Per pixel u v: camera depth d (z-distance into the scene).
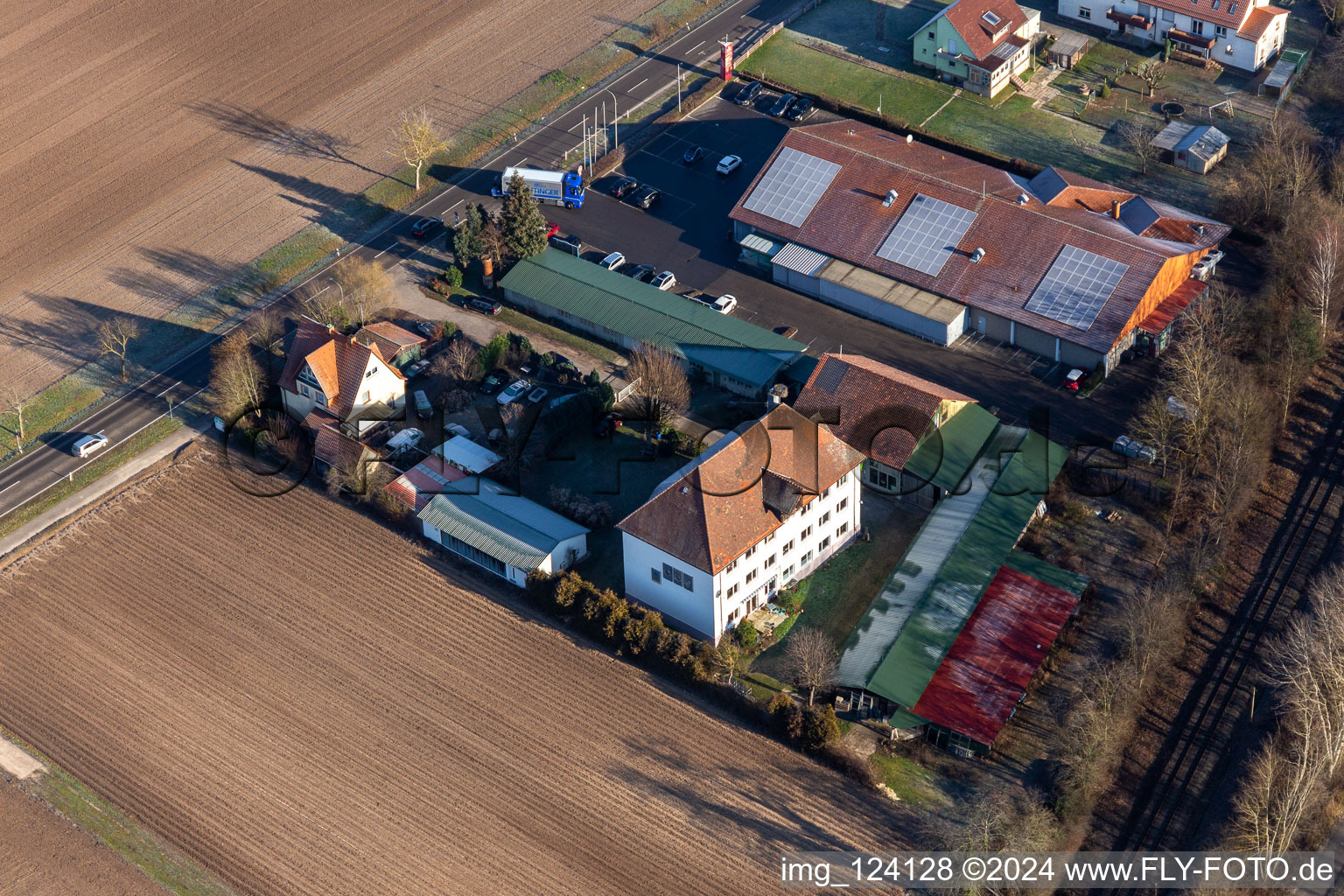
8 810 123.44
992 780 121.31
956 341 165.38
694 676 129.12
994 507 140.62
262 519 149.75
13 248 190.38
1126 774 122.31
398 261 182.50
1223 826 117.94
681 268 179.00
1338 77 199.50
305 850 119.06
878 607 133.62
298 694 132.12
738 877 115.56
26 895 116.56
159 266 185.38
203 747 127.94
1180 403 148.00
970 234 168.50
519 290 172.62
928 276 167.50
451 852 118.31
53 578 144.88
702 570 129.00
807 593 138.62
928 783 121.69
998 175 176.38
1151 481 146.25
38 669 135.75
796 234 175.62
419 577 142.62
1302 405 157.00
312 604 140.50
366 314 170.25
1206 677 130.00
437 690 131.62
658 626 132.25
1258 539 142.50
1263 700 127.69
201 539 147.88
